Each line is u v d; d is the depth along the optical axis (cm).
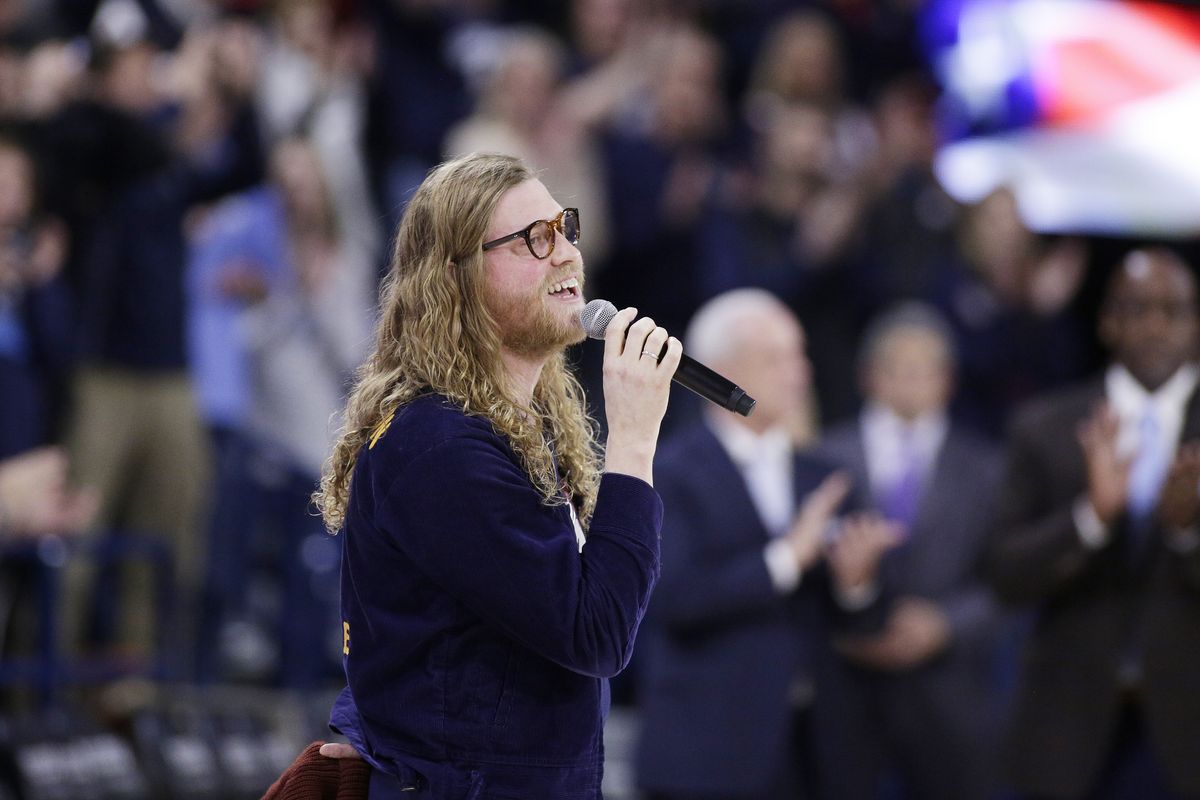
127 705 2036
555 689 909
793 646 1770
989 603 2012
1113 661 1641
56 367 2253
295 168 2509
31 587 2133
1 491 2030
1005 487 1755
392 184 2880
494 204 950
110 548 2119
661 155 2872
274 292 2491
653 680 1789
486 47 3078
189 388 2372
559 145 2759
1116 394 1734
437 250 954
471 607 885
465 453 892
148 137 2333
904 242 3002
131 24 2394
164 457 2348
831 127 3097
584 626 876
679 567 1764
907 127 3180
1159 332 1716
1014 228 2978
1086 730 1641
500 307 948
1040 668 1683
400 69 2967
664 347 957
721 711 1739
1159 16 3391
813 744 1852
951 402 2933
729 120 3303
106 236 2330
